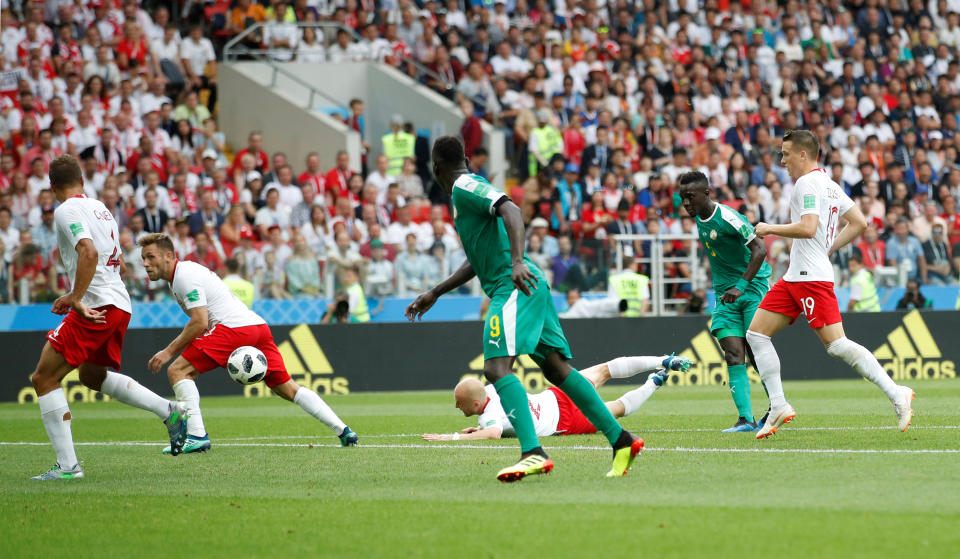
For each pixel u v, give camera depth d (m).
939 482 19.61
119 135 65.81
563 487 20.00
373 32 78.94
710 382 57.19
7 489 21.95
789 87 79.81
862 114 80.94
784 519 16.27
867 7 87.06
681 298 59.31
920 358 58.03
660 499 18.36
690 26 83.56
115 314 24.27
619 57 79.62
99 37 70.19
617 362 31.67
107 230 24.17
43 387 23.69
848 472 21.09
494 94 76.00
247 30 75.38
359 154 71.69
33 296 52.44
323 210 60.88
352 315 55.19
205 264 54.25
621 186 68.81
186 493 20.84
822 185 27.31
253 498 19.91
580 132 72.25
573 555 14.36
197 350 28.88
